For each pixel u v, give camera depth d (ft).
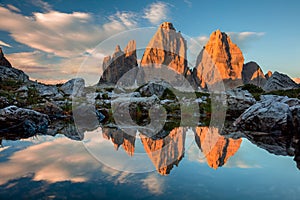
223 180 9.53
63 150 15.29
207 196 7.84
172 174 10.28
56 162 12.16
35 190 8.31
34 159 12.76
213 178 9.75
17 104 38.29
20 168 11.00
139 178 9.65
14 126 25.34
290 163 12.30
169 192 8.20
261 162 12.50
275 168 11.32
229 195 8.02
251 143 19.11
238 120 31.17
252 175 10.18
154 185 8.85
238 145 18.10
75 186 8.73
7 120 25.41
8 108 26.50
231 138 21.89
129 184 8.97
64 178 9.64
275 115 26.09
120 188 8.57
